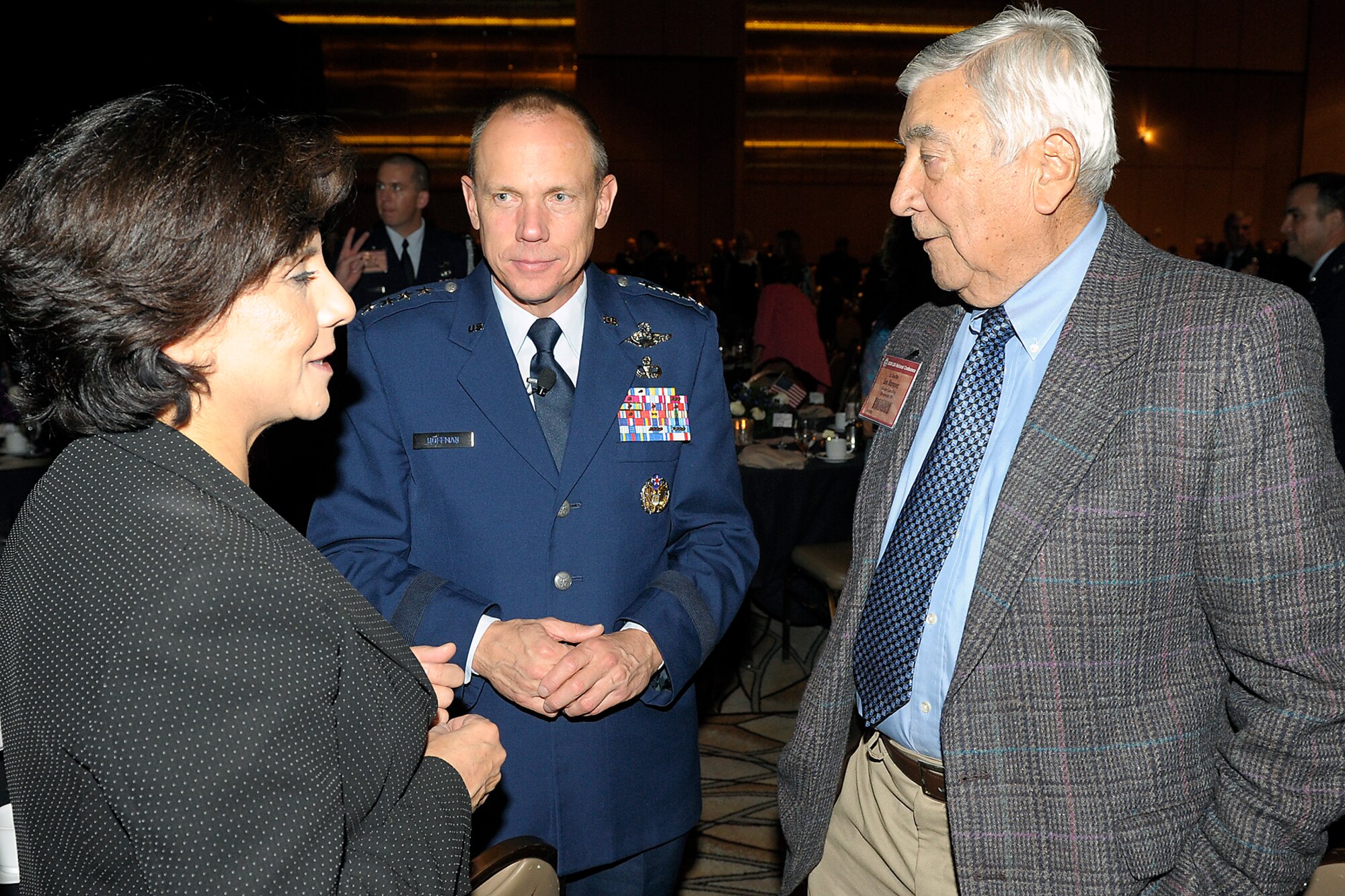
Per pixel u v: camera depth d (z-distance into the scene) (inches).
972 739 45.8
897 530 52.5
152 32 259.6
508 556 59.1
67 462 31.5
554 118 55.6
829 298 446.0
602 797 59.6
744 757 130.3
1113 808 44.9
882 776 55.9
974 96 44.8
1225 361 41.8
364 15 581.0
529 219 55.1
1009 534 44.7
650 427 61.9
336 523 60.4
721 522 65.9
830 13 659.4
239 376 32.7
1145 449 43.1
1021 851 45.7
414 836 34.4
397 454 60.8
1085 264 47.0
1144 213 693.9
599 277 65.3
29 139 31.4
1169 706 45.4
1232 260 350.6
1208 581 44.0
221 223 29.9
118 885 27.2
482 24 590.2
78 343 29.6
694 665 59.5
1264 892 43.4
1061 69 44.1
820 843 57.3
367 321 61.9
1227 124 687.1
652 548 61.9
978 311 52.8
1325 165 688.4
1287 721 42.1
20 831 30.3
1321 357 43.1
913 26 666.2
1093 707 44.8
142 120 30.2
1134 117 682.2
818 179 684.1
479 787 40.0
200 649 27.5
